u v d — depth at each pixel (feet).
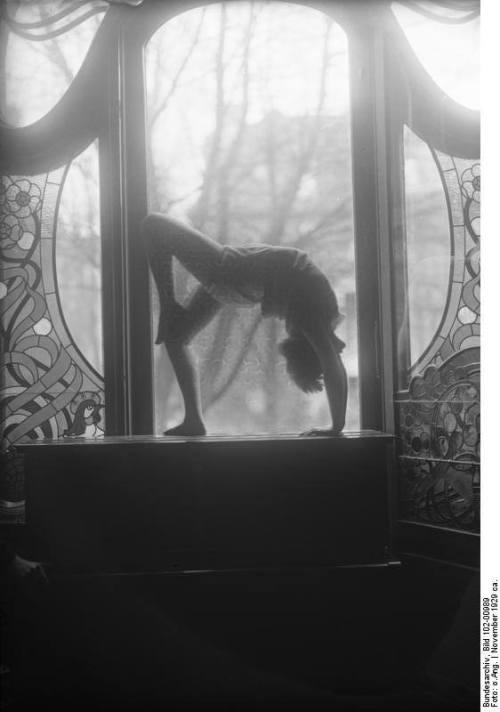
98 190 10.09
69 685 7.50
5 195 9.94
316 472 8.61
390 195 9.92
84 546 8.62
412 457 9.66
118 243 10.05
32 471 8.66
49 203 10.01
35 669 7.82
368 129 10.07
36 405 9.95
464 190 9.25
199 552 8.59
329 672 7.73
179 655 8.13
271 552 8.59
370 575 9.14
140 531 8.61
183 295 9.56
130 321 10.06
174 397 10.10
